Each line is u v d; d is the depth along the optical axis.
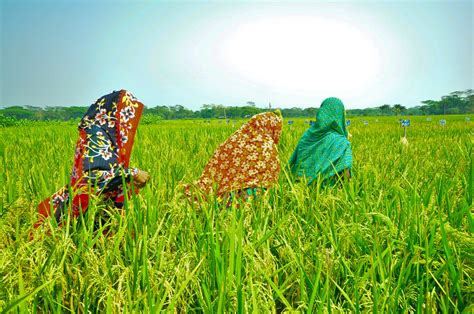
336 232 2.96
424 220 2.91
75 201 3.23
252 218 3.33
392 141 11.44
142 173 3.41
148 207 2.98
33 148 8.55
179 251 2.65
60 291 2.25
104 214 3.37
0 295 2.19
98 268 2.47
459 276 2.32
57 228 2.83
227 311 2.16
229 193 4.33
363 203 3.35
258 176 4.37
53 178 4.55
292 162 5.62
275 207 3.31
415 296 2.34
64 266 2.42
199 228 2.86
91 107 3.39
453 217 3.18
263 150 4.43
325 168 4.90
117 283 2.43
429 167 5.62
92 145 3.26
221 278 2.24
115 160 3.30
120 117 3.33
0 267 2.25
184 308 2.24
